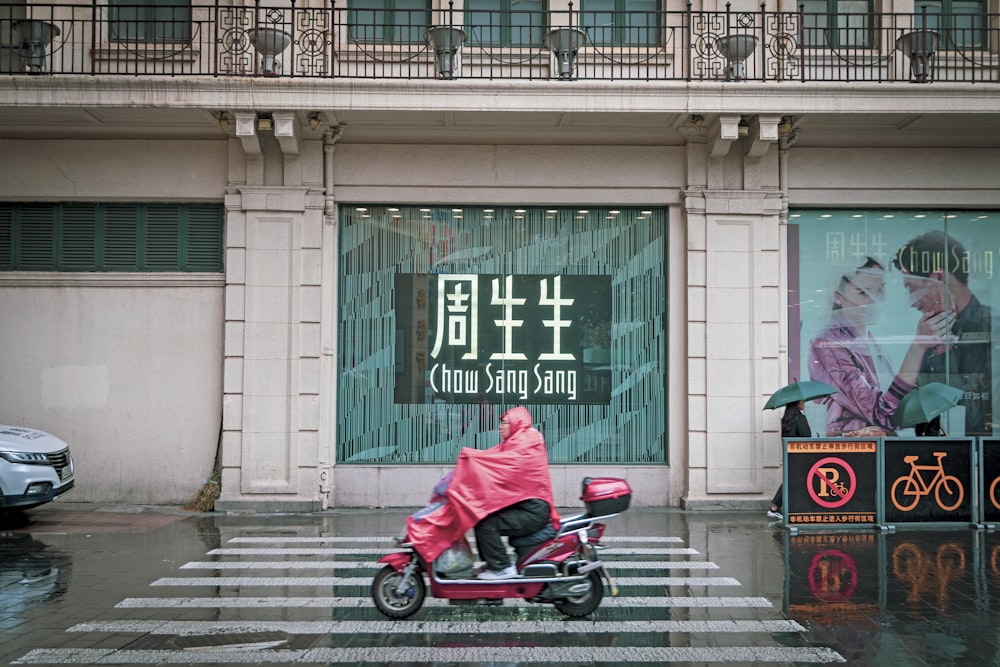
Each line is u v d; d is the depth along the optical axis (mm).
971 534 10609
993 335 13180
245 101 11609
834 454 10930
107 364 12766
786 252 13055
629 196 12969
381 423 12883
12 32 12258
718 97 11773
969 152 13156
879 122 12281
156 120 12109
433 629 6625
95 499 12688
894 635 6449
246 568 8773
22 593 7734
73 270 12828
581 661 5867
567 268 13109
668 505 12812
